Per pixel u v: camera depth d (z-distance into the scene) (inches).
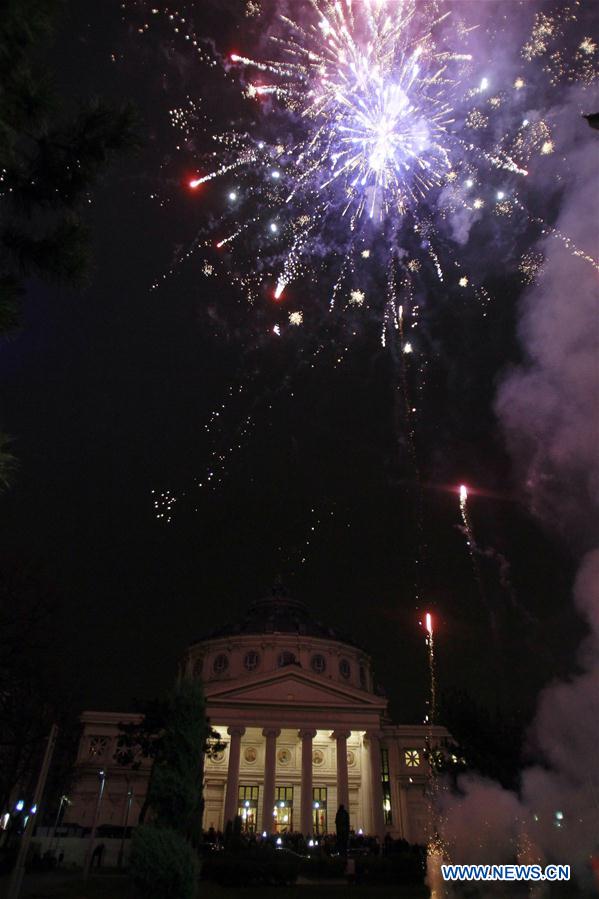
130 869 529.0
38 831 1861.5
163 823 603.8
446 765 1105.4
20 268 237.3
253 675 2866.6
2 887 956.0
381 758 2908.5
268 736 2711.6
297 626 3489.2
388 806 2797.7
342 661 3368.6
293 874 1229.1
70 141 229.8
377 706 2827.3
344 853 1781.5
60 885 1063.6
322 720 2775.6
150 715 1973.4
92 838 1312.7
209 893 1046.4
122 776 2787.9
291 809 2854.3
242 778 2886.3
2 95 203.3
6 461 217.3
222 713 2755.9
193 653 3425.2
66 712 1669.5
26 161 230.5
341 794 2635.3
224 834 1959.9
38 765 1683.1
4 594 1125.7
